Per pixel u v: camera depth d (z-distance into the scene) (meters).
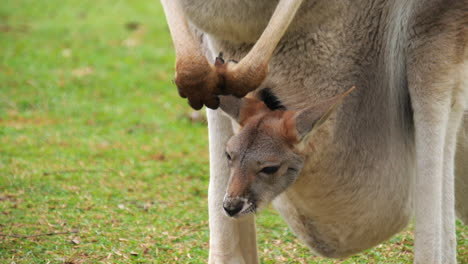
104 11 38.50
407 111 8.57
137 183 16.16
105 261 11.35
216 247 9.12
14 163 17.12
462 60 8.05
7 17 36.69
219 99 7.73
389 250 11.99
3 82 25.95
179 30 7.49
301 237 8.84
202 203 14.98
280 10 7.38
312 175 8.15
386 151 8.47
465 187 10.64
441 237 8.23
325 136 8.05
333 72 8.20
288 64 8.13
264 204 8.02
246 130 8.05
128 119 22.45
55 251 11.67
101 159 18.03
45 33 33.69
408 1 8.18
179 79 7.36
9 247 11.76
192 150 19.38
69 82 26.34
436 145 8.02
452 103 8.20
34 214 13.62
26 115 22.41
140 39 33.16
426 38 8.02
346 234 8.61
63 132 20.59
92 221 13.38
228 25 7.77
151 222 13.55
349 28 8.19
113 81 26.70
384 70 8.37
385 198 8.53
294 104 8.26
